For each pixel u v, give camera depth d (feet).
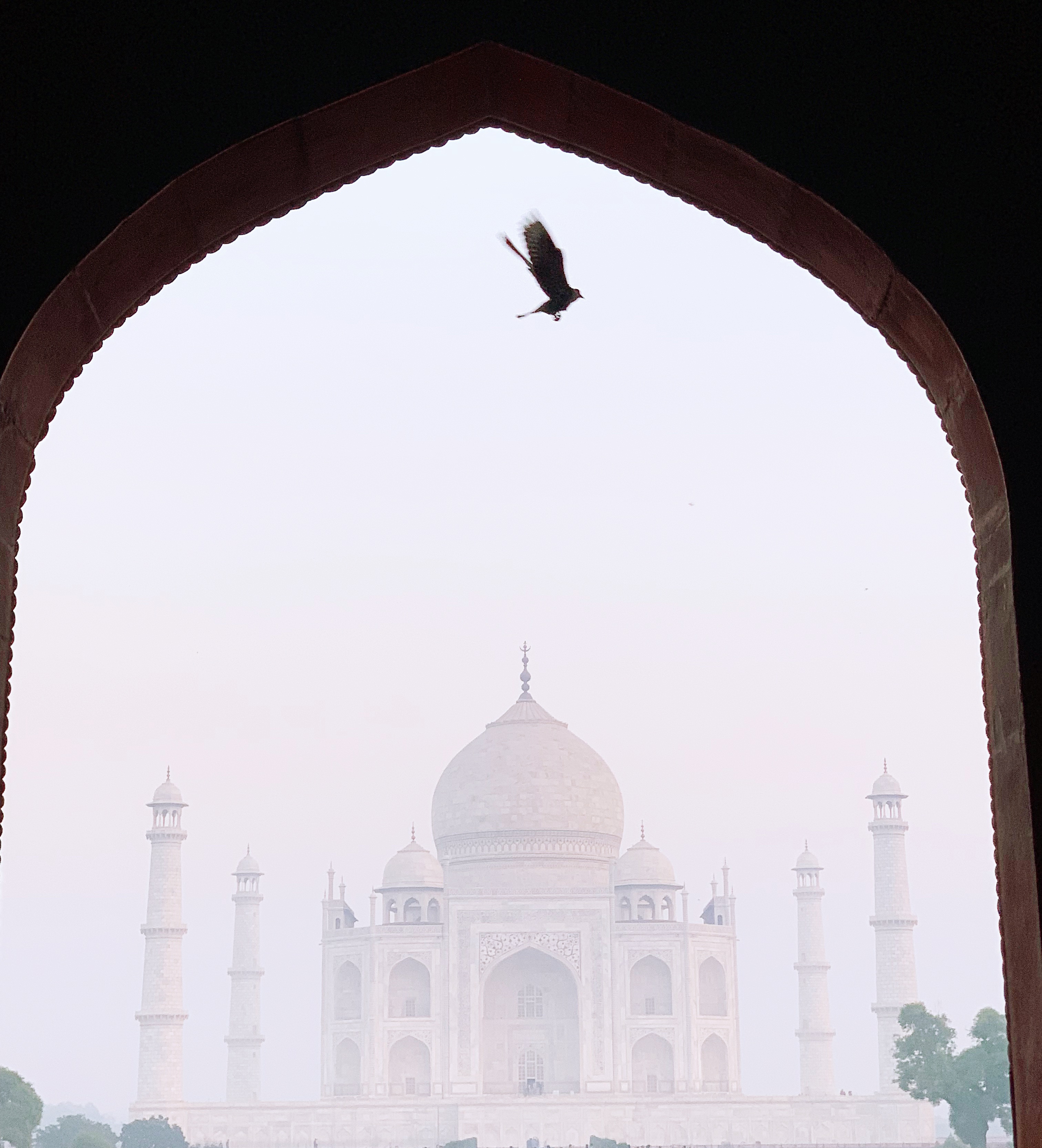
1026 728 110.11
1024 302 116.78
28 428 121.08
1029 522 113.09
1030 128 119.34
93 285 120.88
